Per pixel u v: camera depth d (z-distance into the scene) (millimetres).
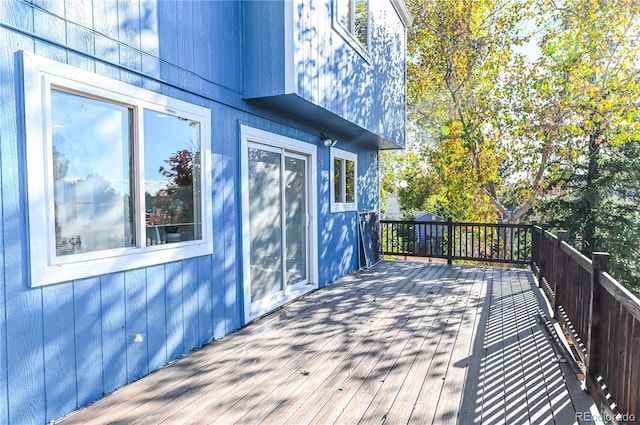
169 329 3084
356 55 5590
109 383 2578
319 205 5875
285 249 4969
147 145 2906
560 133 12094
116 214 2672
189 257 3289
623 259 14805
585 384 2652
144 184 2861
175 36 3150
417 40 13125
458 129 13211
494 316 4359
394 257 9430
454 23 12180
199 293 3418
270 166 4688
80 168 2432
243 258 4008
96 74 2482
